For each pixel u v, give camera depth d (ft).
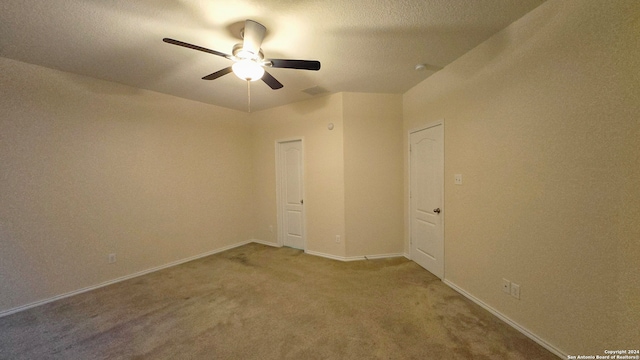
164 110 10.94
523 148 5.80
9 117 7.36
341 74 9.11
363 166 11.31
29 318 6.97
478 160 7.16
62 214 8.27
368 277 9.37
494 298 6.72
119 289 8.71
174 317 6.89
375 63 8.21
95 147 8.98
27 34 6.16
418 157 10.34
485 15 5.70
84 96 8.74
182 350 5.57
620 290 4.19
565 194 4.96
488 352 5.32
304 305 7.43
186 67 8.24
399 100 11.44
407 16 5.73
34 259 7.74
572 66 4.76
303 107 12.35
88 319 6.86
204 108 12.44
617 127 4.15
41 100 7.90
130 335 6.13
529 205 5.69
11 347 5.76
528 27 5.60
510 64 6.08
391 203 11.54
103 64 7.92
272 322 6.59
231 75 9.06
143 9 5.35
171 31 6.23
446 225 8.68
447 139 8.48
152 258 10.44
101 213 9.11
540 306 5.49
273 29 6.20
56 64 7.84
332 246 11.74
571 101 4.80
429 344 5.61
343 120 11.10
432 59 7.96
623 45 4.05
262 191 14.38
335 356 5.30
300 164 13.02
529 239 5.71
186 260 11.58
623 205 4.12
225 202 13.35
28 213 7.67
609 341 4.34
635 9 3.91
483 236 7.05
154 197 10.57
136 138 10.05
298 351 5.48
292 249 13.19
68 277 8.35
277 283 9.01
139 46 6.88
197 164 12.13
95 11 5.37
